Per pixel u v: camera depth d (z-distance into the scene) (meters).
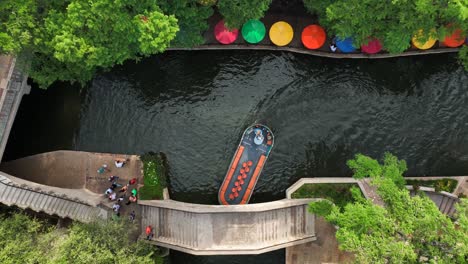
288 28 37.44
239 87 40.78
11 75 35.78
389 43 32.75
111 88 40.97
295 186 38.22
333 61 39.91
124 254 31.00
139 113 40.91
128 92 41.00
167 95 40.97
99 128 40.66
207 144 40.62
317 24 38.06
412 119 40.09
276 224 36.81
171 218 37.16
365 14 30.34
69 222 35.62
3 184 34.31
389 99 40.22
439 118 40.00
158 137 40.69
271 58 40.25
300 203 37.06
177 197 40.12
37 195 34.88
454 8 25.97
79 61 30.39
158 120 41.00
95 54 28.45
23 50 29.67
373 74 40.09
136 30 28.47
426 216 25.61
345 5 29.91
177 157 40.59
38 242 30.23
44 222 34.91
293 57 40.12
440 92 40.00
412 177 38.75
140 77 40.66
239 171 40.09
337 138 40.25
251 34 36.94
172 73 40.62
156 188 38.47
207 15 33.25
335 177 39.34
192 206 36.62
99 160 40.00
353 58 39.50
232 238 35.97
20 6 27.12
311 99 40.50
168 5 30.91
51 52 30.75
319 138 40.31
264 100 40.69
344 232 26.59
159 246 37.81
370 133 40.16
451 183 37.22
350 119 40.25
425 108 40.09
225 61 40.38
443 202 36.94
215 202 40.16
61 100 40.56
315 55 39.59
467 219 25.00
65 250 29.25
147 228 36.81
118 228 32.28
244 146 40.19
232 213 35.97
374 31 33.22
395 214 26.88
